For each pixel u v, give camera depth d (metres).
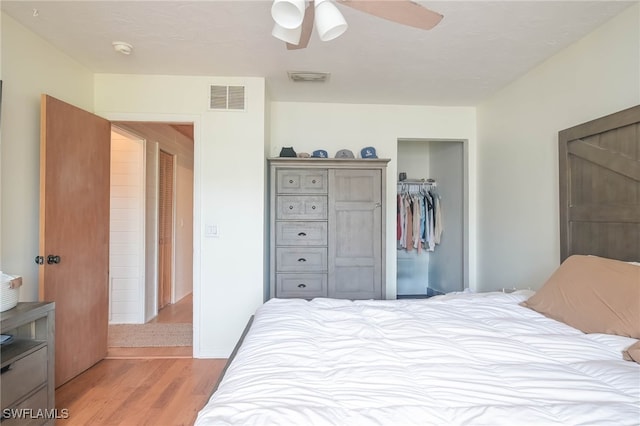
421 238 4.07
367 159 3.07
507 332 1.48
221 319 2.90
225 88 2.90
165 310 4.34
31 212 2.17
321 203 3.09
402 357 1.21
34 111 2.19
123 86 2.86
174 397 2.22
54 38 2.24
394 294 3.56
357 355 1.22
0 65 1.95
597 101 2.08
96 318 2.71
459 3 1.82
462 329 1.49
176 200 4.83
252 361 1.17
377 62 2.56
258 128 2.91
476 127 3.61
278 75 2.84
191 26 2.08
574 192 2.15
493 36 2.17
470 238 3.63
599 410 0.85
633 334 1.31
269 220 3.22
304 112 3.49
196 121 2.90
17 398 1.62
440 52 2.39
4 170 1.98
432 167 4.61
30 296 2.17
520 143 2.85
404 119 3.56
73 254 2.42
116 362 2.77
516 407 0.88
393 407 0.88
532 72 2.69
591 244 2.02
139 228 3.79
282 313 1.71
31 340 1.81
